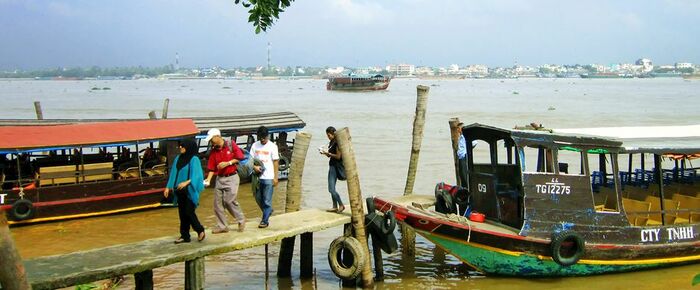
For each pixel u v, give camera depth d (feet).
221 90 574.56
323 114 220.23
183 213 38.91
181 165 38.68
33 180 66.13
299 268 50.62
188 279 38.24
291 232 42.91
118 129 72.18
